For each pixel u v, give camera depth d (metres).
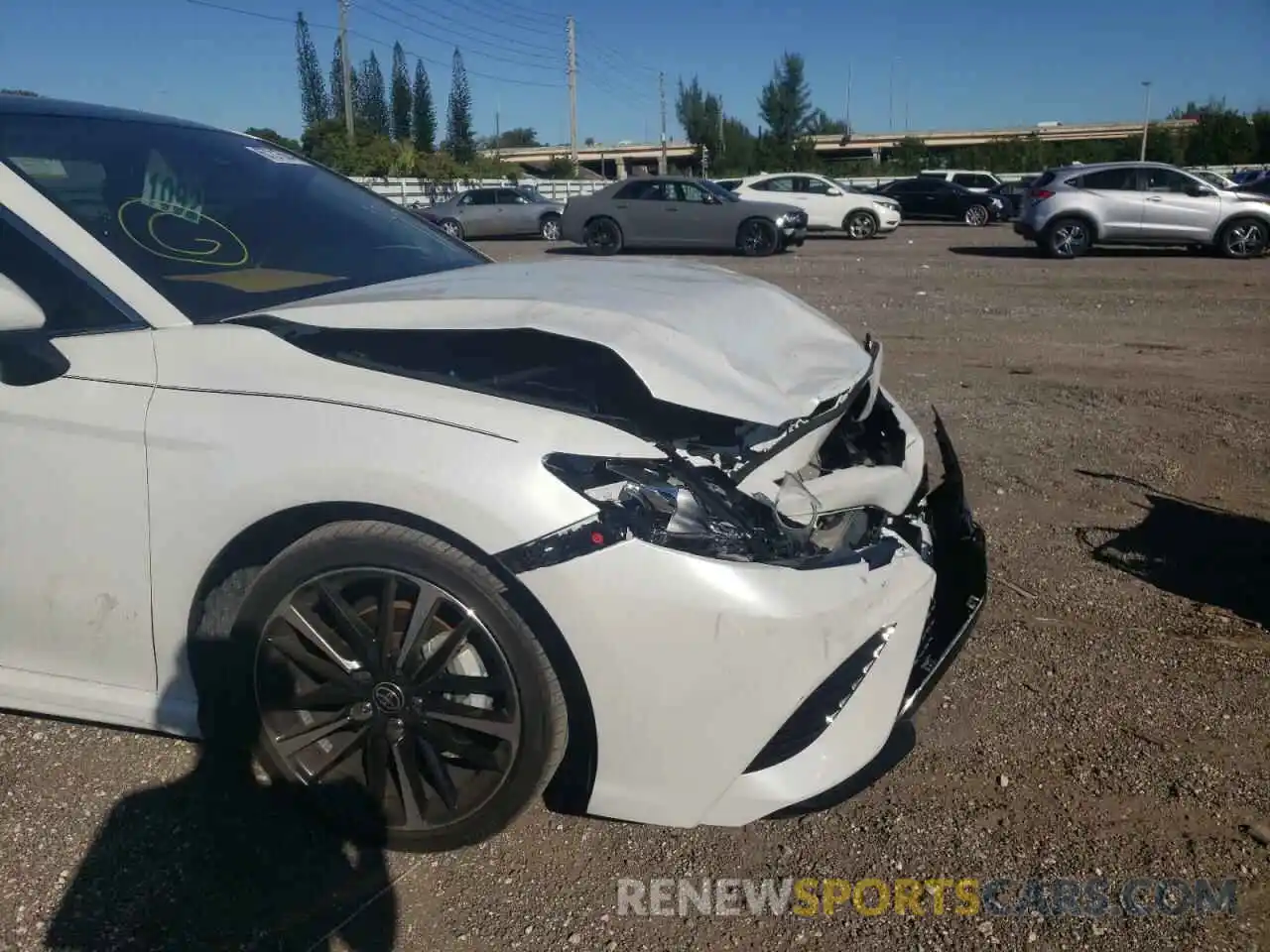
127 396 2.39
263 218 3.20
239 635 2.40
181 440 2.33
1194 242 17.05
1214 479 5.21
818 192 23.77
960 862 2.47
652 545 2.12
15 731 2.90
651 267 3.34
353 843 2.49
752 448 2.36
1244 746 2.92
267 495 2.27
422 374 2.33
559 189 42.12
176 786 2.67
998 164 60.53
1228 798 2.70
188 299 2.63
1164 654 3.43
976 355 8.52
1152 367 8.00
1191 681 3.26
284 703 2.43
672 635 2.12
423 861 2.45
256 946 2.19
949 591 2.83
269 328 2.45
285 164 3.65
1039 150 60.66
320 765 2.46
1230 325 9.95
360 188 3.88
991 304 11.50
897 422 3.18
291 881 2.37
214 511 2.31
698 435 2.41
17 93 3.25
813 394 2.54
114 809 2.59
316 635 2.36
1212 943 2.23
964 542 2.90
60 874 2.38
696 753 2.18
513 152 82.38
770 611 2.11
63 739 2.87
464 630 2.22
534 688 2.21
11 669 2.65
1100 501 4.87
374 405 2.25
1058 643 3.50
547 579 2.12
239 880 2.37
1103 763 2.85
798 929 2.26
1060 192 17.39
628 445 2.22
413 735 2.35
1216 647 3.48
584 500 2.13
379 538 2.22
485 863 2.45
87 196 2.81
